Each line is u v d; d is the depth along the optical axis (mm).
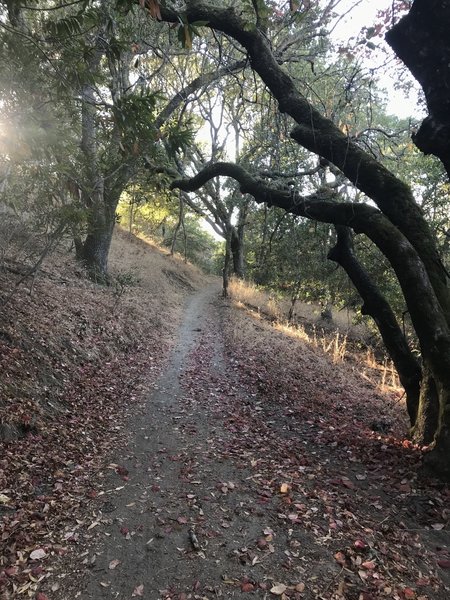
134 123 4441
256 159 13375
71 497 4598
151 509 4449
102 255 16328
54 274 13391
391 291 12906
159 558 3703
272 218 18453
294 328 18047
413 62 4758
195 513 4383
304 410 7953
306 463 5625
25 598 3205
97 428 6594
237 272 29234
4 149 4637
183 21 3463
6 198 8164
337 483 5059
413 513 4488
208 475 5230
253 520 4258
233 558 3697
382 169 6062
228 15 6414
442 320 5406
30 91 4445
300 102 6473
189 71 16844
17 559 3576
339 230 7461
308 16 8086
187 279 30141
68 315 10430
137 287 19359
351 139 6320
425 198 12328
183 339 14516
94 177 9422
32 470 4930
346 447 6227
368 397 9797
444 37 4449
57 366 7895
